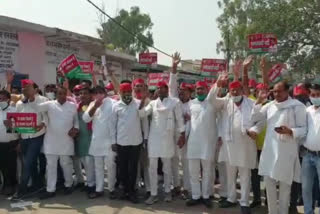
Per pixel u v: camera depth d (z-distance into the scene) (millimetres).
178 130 6938
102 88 7305
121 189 7262
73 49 14680
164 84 6855
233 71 6840
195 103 6762
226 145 6367
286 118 5465
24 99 7320
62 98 7254
